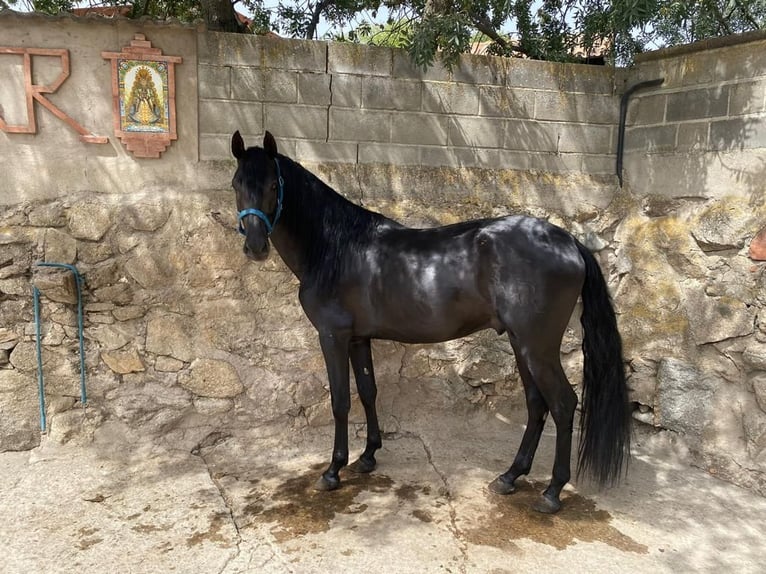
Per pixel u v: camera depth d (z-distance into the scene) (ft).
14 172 9.63
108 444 10.15
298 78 10.53
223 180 10.36
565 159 11.89
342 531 7.72
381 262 8.33
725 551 7.44
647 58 11.23
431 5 12.27
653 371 10.80
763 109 9.22
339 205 8.66
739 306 9.43
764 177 9.23
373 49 10.78
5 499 8.39
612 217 11.85
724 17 13.62
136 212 10.03
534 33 15.21
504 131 11.54
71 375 10.03
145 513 8.10
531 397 8.70
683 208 10.64
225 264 10.42
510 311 7.79
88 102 9.70
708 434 9.79
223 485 9.07
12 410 9.89
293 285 10.71
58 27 9.39
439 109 11.21
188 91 10.06
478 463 9.97
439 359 11.35
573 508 8.45
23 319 9.83
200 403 10.51
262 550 7.27
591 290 8.08
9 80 9.39
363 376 9.36
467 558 7.15
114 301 10.10
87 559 7.04
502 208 11.51
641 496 8.86
